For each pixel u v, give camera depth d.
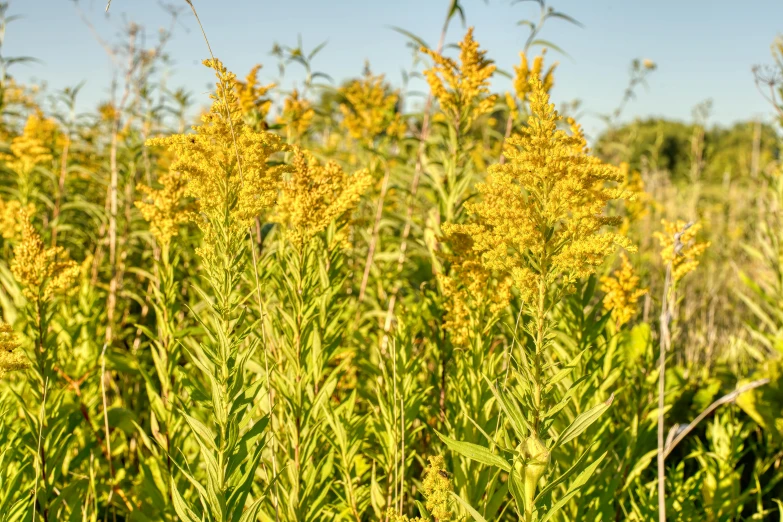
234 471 1.87
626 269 3.01
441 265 3.26
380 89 5.55
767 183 5.22
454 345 2.75
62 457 2.64
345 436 2.42
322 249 2.87
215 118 1.85
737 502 2.97
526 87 4.07
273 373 2.58
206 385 3.06
